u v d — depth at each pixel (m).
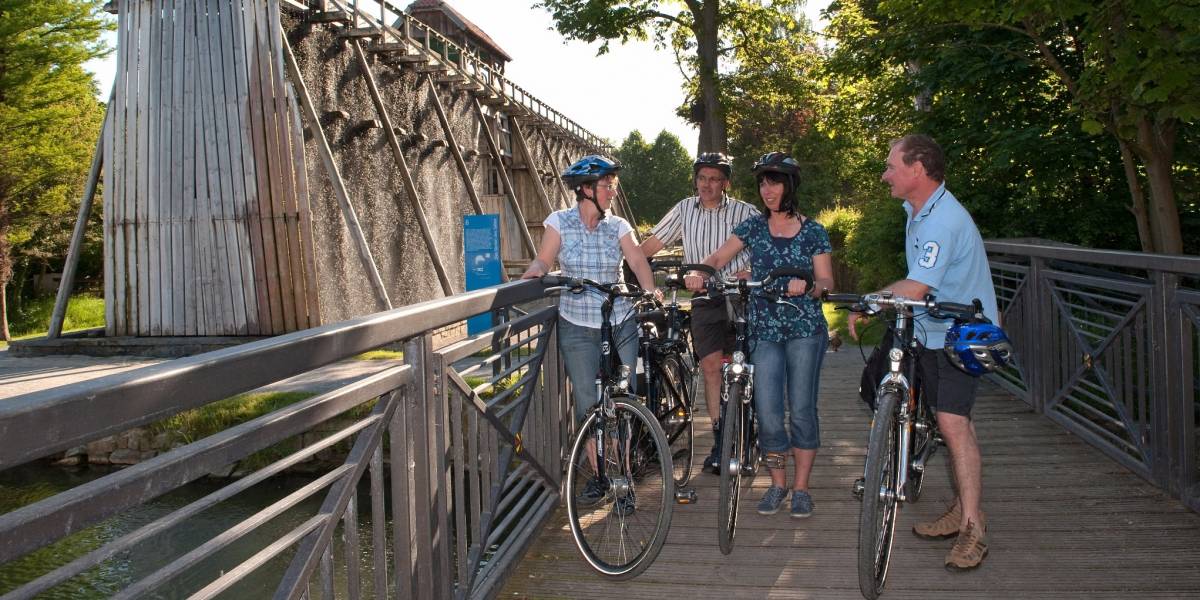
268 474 1.98
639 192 74.81
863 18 18.81
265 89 14.14
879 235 14.57
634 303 3.98
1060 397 6.29
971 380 3.60
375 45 17.41
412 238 18.55
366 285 16.52
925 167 3.51
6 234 28.89
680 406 4.78
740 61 29.72
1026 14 8.35
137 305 14.71
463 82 21.77
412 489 2.76
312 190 14.90
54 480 8.21
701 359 4.91
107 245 14.81
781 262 4.13
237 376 1.83
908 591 3.51
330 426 8.06
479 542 3.42
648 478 4.02
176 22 14.50
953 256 3.53
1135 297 7.16
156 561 5.80
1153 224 9.80
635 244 4.29
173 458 1.65
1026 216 11.92
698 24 27.16
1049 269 6.45
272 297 14.22
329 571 2.27
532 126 30.67
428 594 2.83
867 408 7.16
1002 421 6.44
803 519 4.38
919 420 3.77
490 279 11.79
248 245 14.27
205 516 6.82
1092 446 5.62
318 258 14.96
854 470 5.31
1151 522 4.21
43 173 27.66
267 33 14.15
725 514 3.69
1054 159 11.06
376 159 17.28
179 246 14.53
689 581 3.67
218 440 1.79
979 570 3.69
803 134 39.69
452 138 19.20
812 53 29.27
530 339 4.12
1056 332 6.41
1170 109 7.38
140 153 14.65
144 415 1.56
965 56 11.66
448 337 13.43
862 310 3.54
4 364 13.41
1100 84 8.21
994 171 11.70
